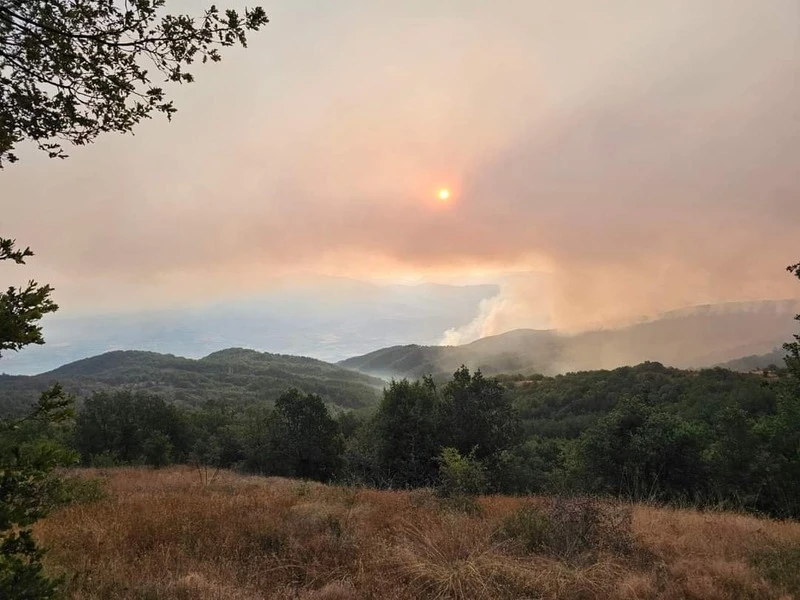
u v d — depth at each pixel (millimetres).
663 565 5488
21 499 2477
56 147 3469
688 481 16906
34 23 3100
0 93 3195
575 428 47969
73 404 2732
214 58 3543
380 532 6727
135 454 34750
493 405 25125
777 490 16391
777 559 5812
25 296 2525
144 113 3605
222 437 38719
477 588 4844
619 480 17141
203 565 5266
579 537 6066
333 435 33844
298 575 5297
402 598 4625
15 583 2482
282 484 16109
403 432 24109
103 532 6230
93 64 3322
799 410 15984
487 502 9906
